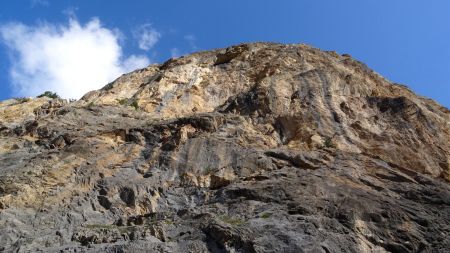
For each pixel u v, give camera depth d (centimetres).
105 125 2752
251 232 1662
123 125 2755
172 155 2341
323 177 2077
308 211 1811
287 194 1930
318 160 2270
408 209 1911
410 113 2788
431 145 2578
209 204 1989
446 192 2081
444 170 2428
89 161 2319
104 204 2067
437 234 1792
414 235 1761
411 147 2528
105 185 2153
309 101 2839
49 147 2519
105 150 2417
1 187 2069
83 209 2020
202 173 2238
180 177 2228
